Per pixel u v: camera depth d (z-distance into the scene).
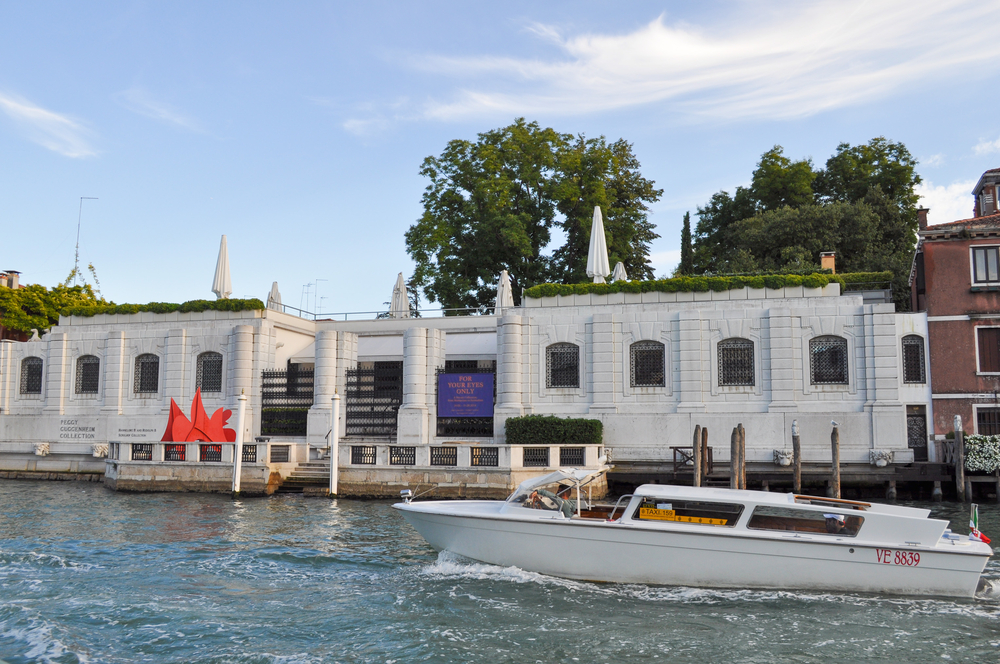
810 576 14.37
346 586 15.33
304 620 13.16
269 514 24.34
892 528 14.20
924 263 30.52
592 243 35.81
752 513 14.71
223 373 36.38
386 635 12.39
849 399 29.75
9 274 48.97
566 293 32.78
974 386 29.30
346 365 35.06
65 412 38.25
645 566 14.84
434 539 16.66
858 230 50.50
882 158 57.56
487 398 32.97
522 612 13.52
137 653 11.62
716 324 31.02
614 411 31.34
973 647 11.95
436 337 34.09
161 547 18.97
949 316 29.83
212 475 29.78
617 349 31.86
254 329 36.12
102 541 19.75
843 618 13.18
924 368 29.94
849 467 28.92
